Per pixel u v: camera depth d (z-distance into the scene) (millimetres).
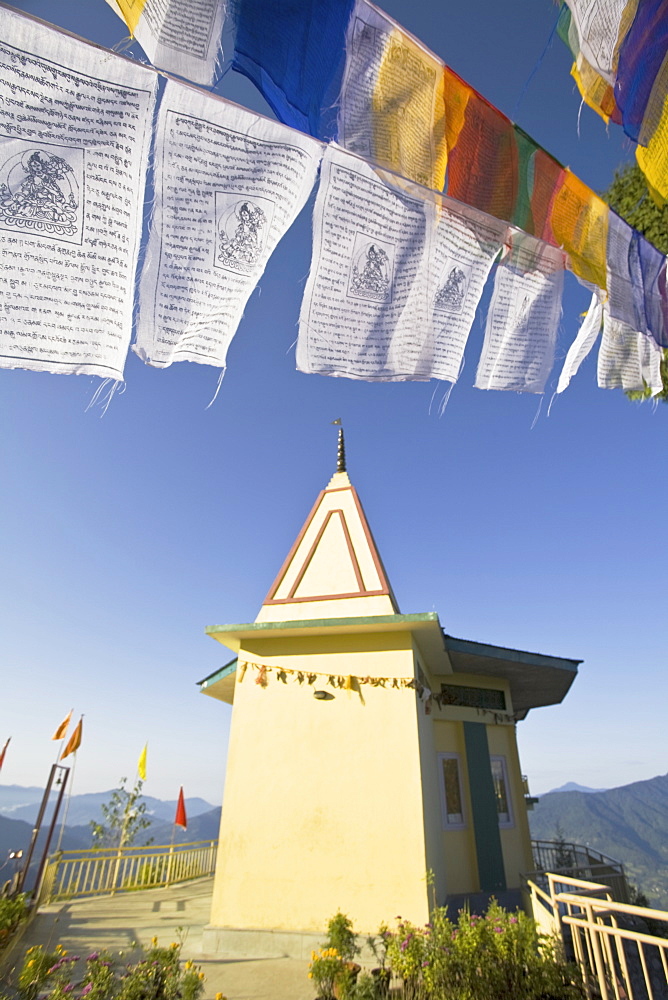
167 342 1985
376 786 7531
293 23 2164
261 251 2164
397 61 2447
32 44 1777
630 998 4301
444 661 10180
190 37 1946
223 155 2088
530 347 3029
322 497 10617
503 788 11680
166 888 13188
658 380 3898
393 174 2412
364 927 6777
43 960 5168
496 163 2836
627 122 2871
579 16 2584
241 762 8172
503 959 4777
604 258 3375
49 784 10172
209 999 5629
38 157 1801
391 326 2447
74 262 1854
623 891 9414
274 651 8844
